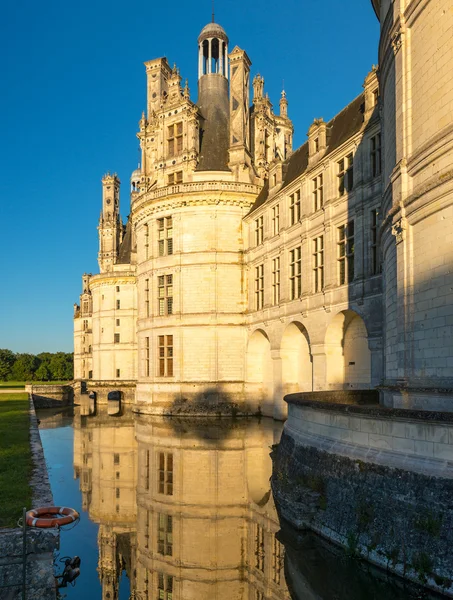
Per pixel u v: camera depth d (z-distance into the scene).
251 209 48.50
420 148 16.84
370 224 29.55
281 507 17.91
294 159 43.41
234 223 48.84
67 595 13.00
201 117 54.16
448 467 11.80
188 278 48.50
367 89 30.48
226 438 33.75
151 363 50.62
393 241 19.31
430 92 16.48
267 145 56.38
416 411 12.54
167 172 52.38
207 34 56.81
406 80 17.98
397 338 18.00
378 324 28.28
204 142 52.94
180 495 21.02
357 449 14.81
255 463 26.11
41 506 12.37
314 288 36.09
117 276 85.81
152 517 18.56
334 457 15.82
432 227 16.11
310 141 37.12
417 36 17.34
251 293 47.34
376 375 28.28
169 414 47.69
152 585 13.56
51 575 10.66
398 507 12.79
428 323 16.23
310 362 39.09
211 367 47.44
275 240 42.25
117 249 92.75
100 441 35.03
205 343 47.78
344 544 14.16
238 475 23.78
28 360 166.50
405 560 12.16
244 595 12.93
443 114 15.80
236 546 15.84
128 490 22.22
